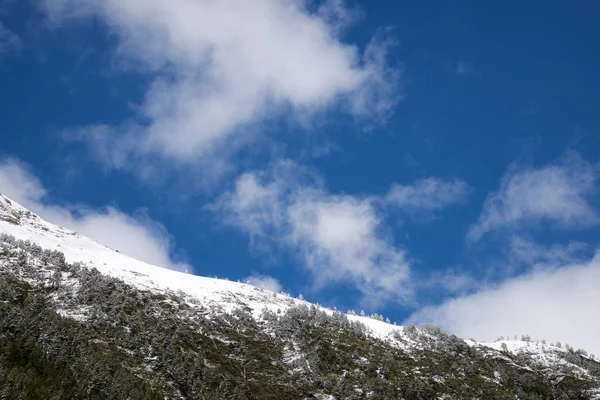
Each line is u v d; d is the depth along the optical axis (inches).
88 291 6397.6
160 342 5910.4
